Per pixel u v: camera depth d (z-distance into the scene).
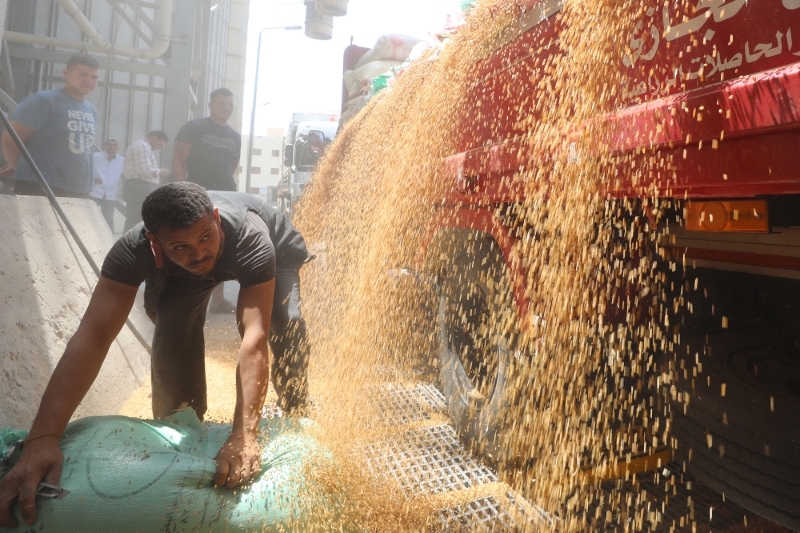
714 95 1.56
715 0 1.58
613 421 2.23
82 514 1.83
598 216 2.07
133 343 4.46
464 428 2.89
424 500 2.38
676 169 1.72
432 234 3.26
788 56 1.40
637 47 1.82
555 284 2.24
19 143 3.90
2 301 2.94
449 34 3.19
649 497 2.44
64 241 4.07
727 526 2.24
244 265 2.31
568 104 2.10
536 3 2.28
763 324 2.05
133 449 2.04
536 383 2.37
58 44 7.83
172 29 8.67
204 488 1.96
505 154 2.50
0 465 1.97
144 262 2.26
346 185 4.62
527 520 2.29
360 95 6.43
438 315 3.26
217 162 6.60
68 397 2.03
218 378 4.29
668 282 2.18
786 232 1.70
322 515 2.01
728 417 1.84
